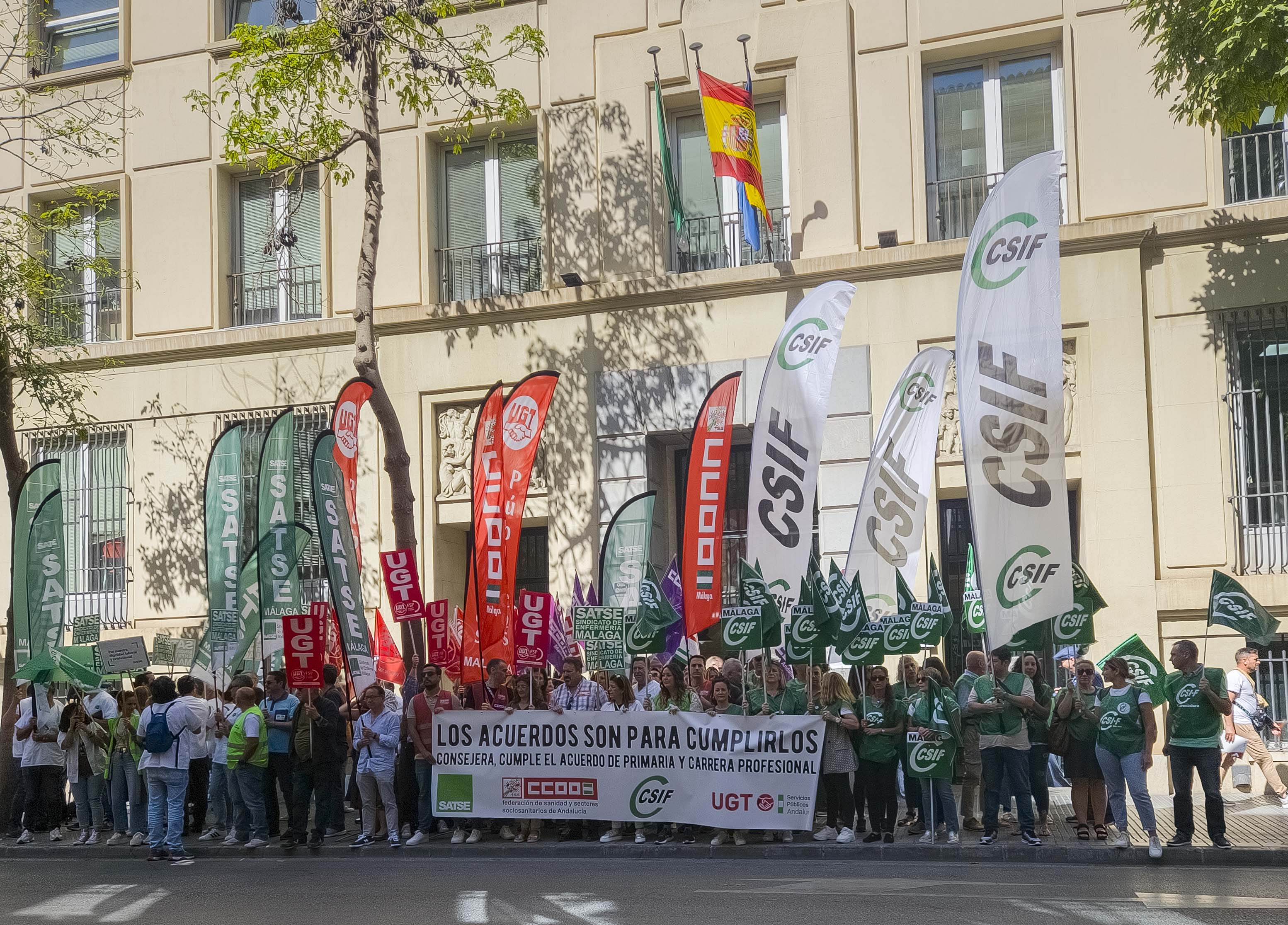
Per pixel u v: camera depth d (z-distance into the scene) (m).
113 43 22.23
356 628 14.83
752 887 10.26
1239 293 16.52
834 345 14.39
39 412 21.44
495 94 19.88
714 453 14.54
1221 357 16.59
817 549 17.78
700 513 14.45
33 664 15.45
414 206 20.14
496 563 14.78
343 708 15.44
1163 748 15.63
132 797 14.78
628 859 12.69
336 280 20.58
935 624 12.80
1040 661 17.25
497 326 19.55
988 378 12.84
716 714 13.16
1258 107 14.42
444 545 19.73
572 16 19.73
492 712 13.72
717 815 13.00
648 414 18.70
